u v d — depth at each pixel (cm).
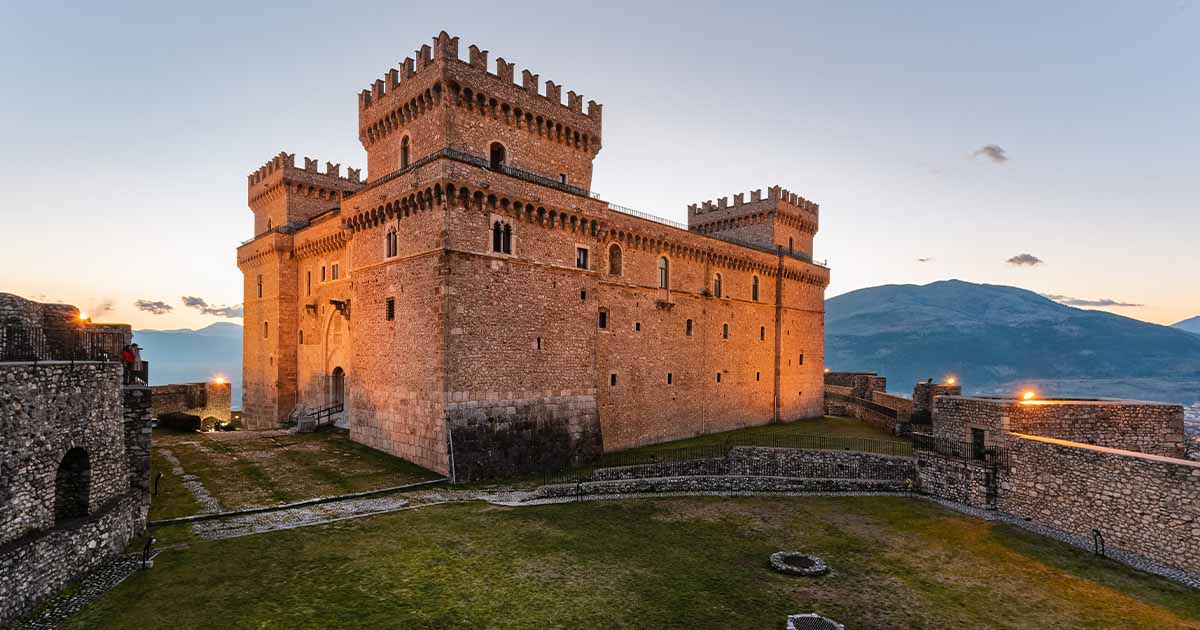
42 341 2228
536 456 3972
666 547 2547
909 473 3722
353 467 3691
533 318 4103
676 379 5428
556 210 4244
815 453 4203
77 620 1700
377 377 4234
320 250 5388
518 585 2086
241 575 2066
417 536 2544
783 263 6631
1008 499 3127
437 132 3916
